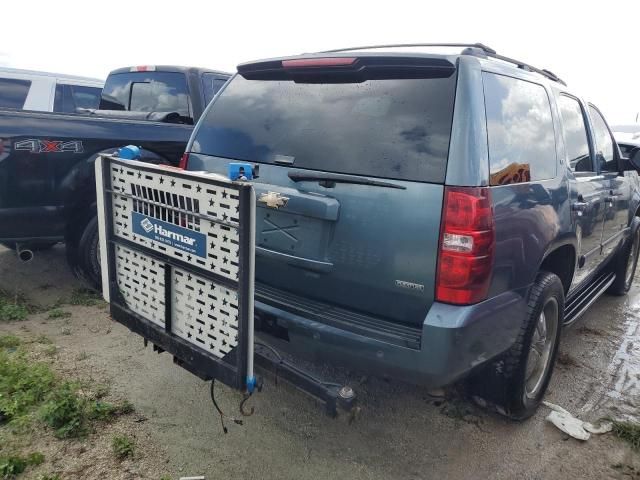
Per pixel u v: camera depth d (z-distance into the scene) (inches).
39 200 169.9
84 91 316.5
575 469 119.5
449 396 143.7
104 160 118.9
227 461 113.0
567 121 157.6
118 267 123.9
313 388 96.1
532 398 136.6
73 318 175.3
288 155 118.7
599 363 173.6
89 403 126.6
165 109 233.5
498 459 121.1
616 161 203.6
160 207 106.8
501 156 109.5
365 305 108.3
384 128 107.8
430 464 118.0
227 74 244.1
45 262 227.0
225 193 92.5
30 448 110.1
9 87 291.0
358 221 105.9
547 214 126.3
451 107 102.2
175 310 110.0
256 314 117.2
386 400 141.5
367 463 116.5
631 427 133.8
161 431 120.5
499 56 126.0
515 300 114.7
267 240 119.6
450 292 98.4
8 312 171.3
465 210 97.2
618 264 230.5
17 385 127.7
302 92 123.4
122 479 104.3
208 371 103.1
